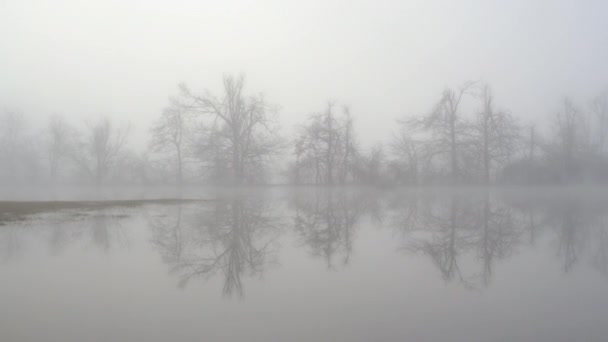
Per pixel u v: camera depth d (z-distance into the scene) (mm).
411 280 6000
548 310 4637
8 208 16672
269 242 9344
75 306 4805
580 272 6367
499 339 3840
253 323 4273
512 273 6363
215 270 6676
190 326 4188
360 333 3988
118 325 4199
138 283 5863
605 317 4402
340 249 8453
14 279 6051
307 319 4398
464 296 5172
